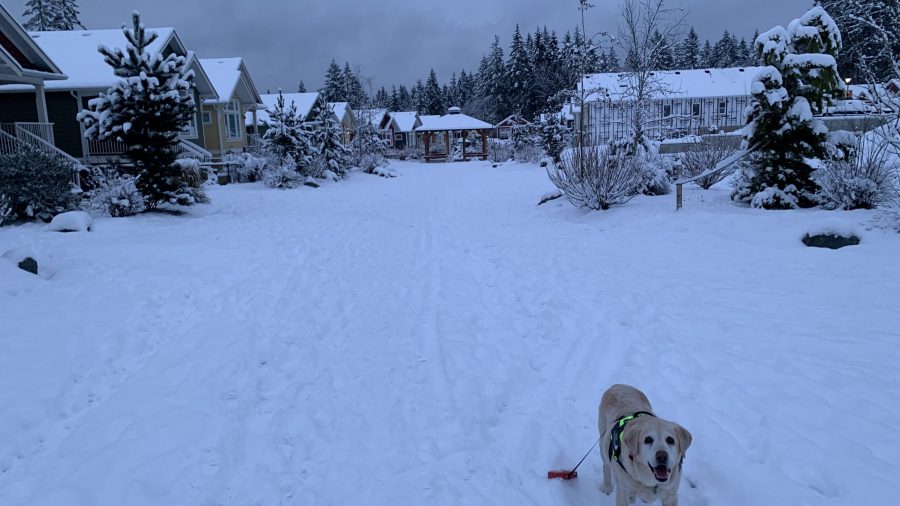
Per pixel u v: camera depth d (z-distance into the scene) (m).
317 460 4.89
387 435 5.27
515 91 78.56
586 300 8.88
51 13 58.50
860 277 8.60
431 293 9.83
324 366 6.82
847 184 12.45
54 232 13.70
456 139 72.62
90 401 5.88
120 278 9.58
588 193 16.27
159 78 17.58
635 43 21.88
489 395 5.99
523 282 10.17
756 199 13.82
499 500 4.25
